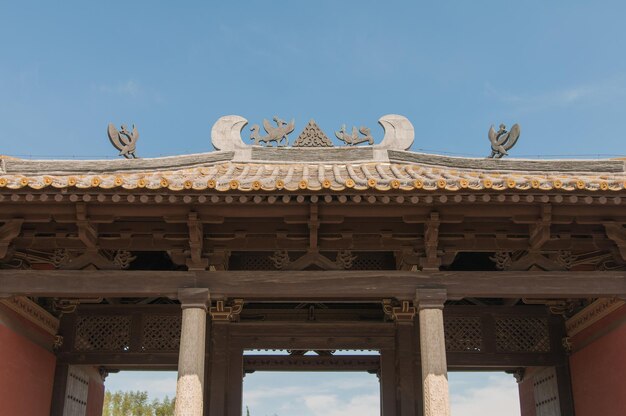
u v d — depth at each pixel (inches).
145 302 591.5
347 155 624.4
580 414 560.4
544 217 425.4
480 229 454.0
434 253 446.0
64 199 408.5
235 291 439.8
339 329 586.2
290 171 558.6
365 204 417.7
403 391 555.2
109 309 585.6
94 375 642.2
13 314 493.4
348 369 616.1
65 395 561.9
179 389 413.1
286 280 442.0
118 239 456.1
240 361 576.4
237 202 410.3
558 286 441.4
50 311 573.3
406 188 398.6
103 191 402.6
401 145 631.2
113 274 443.5
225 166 599.5
